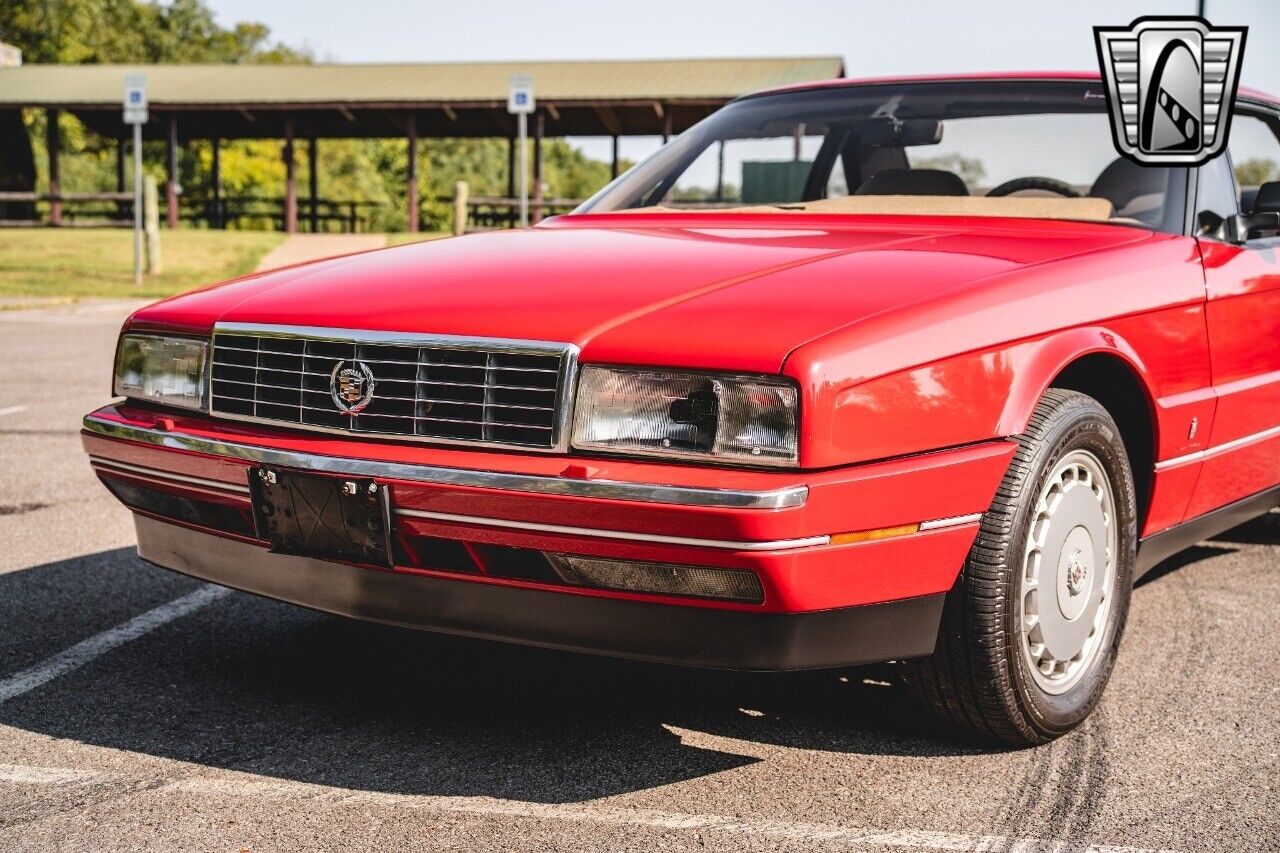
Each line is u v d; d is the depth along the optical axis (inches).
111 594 147.1
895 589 91.0
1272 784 97.5
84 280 669.9
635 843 87.0
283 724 108.2
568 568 89.0
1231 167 142.0
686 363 86.4
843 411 85.6
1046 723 103.2
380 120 1053.2
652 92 927.0
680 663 89.0
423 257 114.0
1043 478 99.1
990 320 95.7
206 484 103.9
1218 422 126.6
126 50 2731.3
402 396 95.1
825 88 150.5
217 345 106.0
